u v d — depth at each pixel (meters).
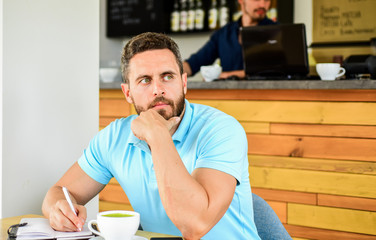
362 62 2.53
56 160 1.68
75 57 1.74
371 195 2.26
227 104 2.60
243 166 1.28
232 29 4.34
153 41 1.24
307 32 4.53
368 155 2.27
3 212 1.50
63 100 1.70
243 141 1.25
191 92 2.71
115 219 0.94
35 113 1.59
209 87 2.62
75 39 1.74
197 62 4.41
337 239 2.33
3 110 1.48
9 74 1.50
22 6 1.53
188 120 1.31
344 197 2.32
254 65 2.83
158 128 1.11
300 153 2.42
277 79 2.77
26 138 1.56
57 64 1.67
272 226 1.32
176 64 1.25
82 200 1.43
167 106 1.23
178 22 4.73
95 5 1.82
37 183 1.61
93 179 1.44
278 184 2.47
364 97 2.27
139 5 4.92
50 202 1.28
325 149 2.36
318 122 2.38
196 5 4.61
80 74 1.77
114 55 5.29
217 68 2.88
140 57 1.23
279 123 2.47
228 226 1.23
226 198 1.09
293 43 2.69
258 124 2.52
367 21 4.34
